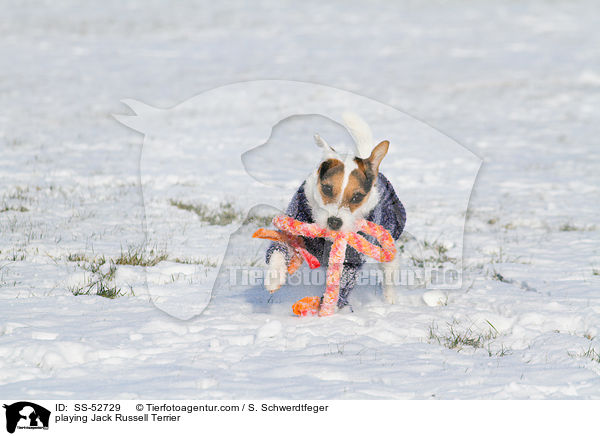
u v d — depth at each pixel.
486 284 9.98
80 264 9.85
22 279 9.05
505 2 76.50
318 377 6.20
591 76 39.16
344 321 7.80
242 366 6.39
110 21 56.84
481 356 7.01
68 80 34.19
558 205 16.42
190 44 48.25
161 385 5.91
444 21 62.94
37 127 23.39
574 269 10.96
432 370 6.47
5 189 14.70
